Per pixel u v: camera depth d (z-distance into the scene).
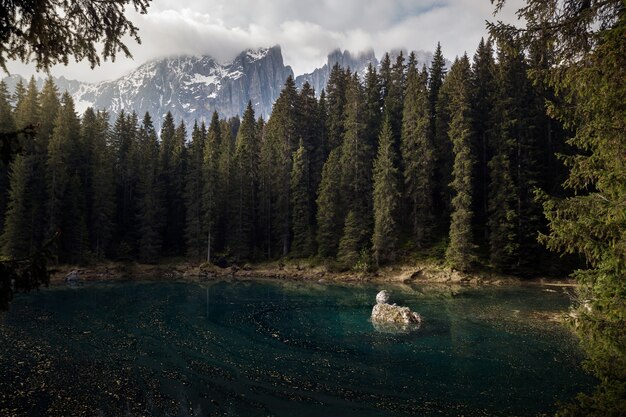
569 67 7.95
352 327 25.56
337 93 73.12
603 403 7.68
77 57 7.27
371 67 70.12
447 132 55.06
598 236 7.87
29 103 56.34
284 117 67.62
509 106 50.47
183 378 16.52
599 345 8.37
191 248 62.56
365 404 14.27
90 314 28.05
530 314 29.12
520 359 19.05
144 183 62.28
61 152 53.97
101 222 57.69
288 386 15.84
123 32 7.38
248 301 35.41
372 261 53.66
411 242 55.34
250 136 67.94
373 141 66.00
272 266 59.62
